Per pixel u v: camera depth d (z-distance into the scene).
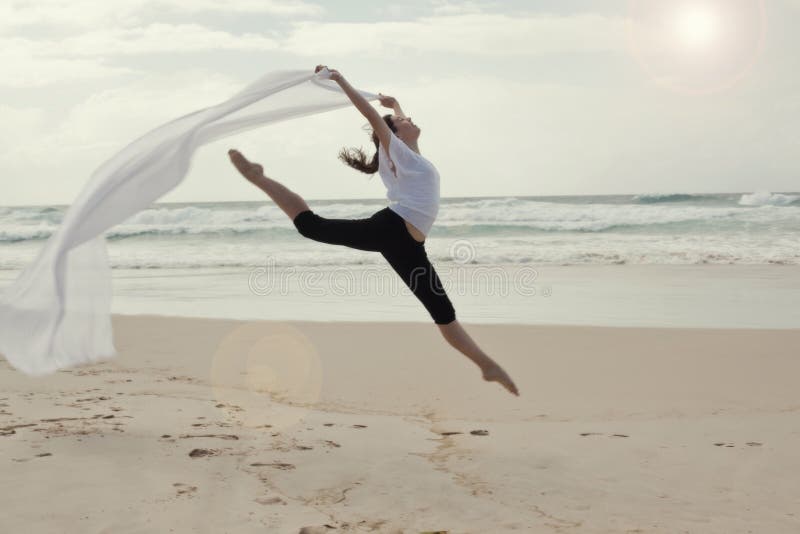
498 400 6.34
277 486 3.99
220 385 6.79
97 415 5.44
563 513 3.68
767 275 17.30
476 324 10.71
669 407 6.07
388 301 13.75
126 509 3.53
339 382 7.00
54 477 3.96
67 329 4.16
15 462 4.20
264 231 30.81
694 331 9.89
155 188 3.71
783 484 4.14
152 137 3.97
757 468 4.43
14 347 3.99
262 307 12.84
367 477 4.20
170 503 3.64
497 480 4.20
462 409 6.04
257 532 3.32
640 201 39.41
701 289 15.01
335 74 4.14
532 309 12.45
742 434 5.20
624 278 17.16
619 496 3.95
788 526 3.51
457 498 3.88
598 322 11.04
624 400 6.32
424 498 3.87
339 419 5.64
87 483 3.88
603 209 33.97
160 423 5.27
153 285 16.61
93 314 4.24
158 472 4.11
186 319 11.14
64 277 3.54
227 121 4.16
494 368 4.36
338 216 37.56
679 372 7.45
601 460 4.61
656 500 3.89
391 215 4.09
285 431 5.21
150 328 10.28
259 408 5.91
